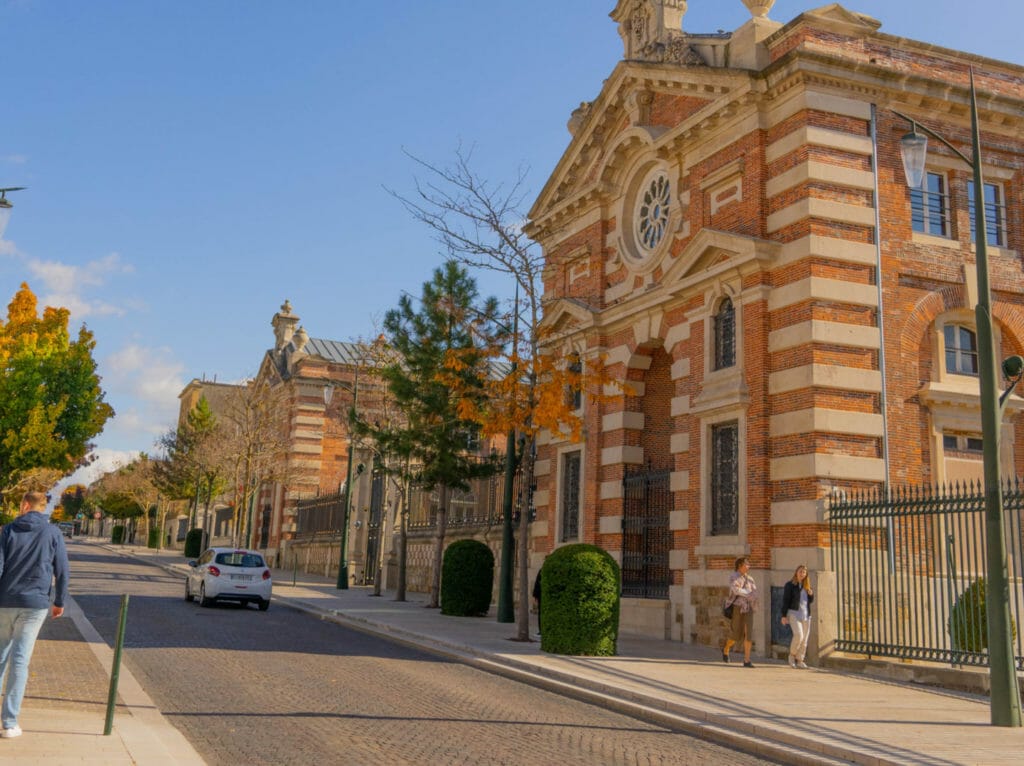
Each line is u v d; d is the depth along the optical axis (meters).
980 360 11.26
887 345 17.52
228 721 9.26
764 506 17.31
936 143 19.09
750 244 17.88
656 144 21.61
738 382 18.20
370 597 29.97
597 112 24.47
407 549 35.28
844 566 16.19
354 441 34.03
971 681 13.16
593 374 21.86
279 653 14.96
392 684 12.34
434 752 8.25
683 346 20.53
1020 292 19.28
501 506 28.47
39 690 10.24
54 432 42.50
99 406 44.84
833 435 16.69
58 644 14.48
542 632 16.30
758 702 11.46
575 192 25.30
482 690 12.34
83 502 138.75
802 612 15.49
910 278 18.17
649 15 23.83
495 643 17.06
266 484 53.12
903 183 18.44
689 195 20.97
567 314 25.09
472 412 20.20
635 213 23.69
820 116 17.89
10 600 7.64
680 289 20.16
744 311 18.41
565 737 9.37
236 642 16.20
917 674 13.98
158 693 10.71
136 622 18.55
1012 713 10.17
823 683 13.58
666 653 16.80
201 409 59.91
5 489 42.66
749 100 18.86
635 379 22.89
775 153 18.47
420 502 36.34
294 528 50.28
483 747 8.59
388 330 27.25
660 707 11.26
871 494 16.42
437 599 26.44
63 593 7.99
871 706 11.48
